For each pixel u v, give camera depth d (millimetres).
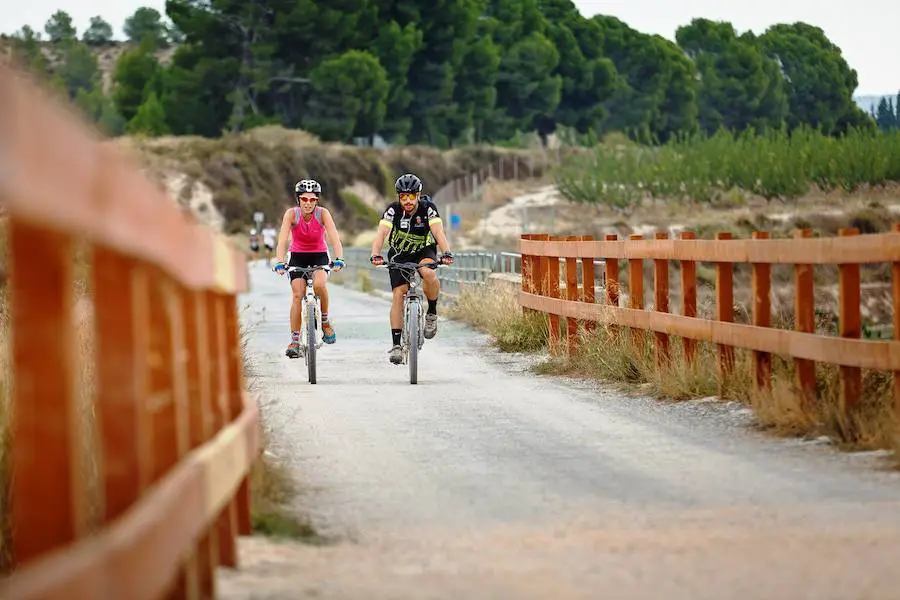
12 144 6793
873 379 28578
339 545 17344
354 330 60938
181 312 13703
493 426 29812
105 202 8484
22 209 7176
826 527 17906
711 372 33844
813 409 27625
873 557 15805
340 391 37156
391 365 44844
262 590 14242
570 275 43750
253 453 17078
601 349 40125
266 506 19531
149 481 10859
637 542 17156
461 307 65312
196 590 12477
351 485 22391
